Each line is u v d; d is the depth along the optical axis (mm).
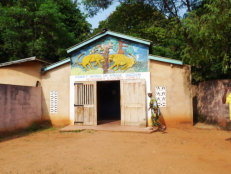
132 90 9570
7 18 13141
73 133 8516
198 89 11461
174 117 9281
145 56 9648
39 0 15133
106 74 10062
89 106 10031
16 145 6617
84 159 4891
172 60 9297
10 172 4109
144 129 8648
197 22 8484
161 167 4250
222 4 7785
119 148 5895
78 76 10422
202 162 4520
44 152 5617
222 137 7246
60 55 16938
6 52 14875
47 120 10656
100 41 10281
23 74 10875
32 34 14680
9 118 8500
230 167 4172
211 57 9266
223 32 8336
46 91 10805
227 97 5992
